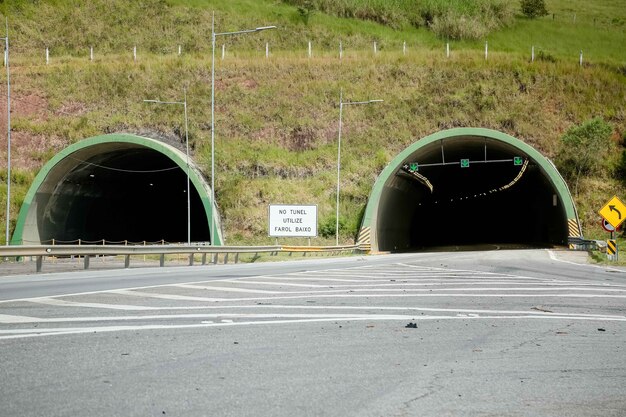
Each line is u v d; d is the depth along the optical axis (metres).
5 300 13.20
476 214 81.38
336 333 9.49
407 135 56.69
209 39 90.56
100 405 5.64
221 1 102.44
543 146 54.94
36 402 5.72
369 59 67.12
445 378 6.85
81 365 7.20
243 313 11.45
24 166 51.69
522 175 55.72
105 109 58.06
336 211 46.91
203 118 57.06
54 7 96.88
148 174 56.00
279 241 47.44
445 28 102.50
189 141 54.19
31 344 8.36
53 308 11.93
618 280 20.08
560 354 8.21
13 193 48.81
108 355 7.74
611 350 8.49
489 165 57.97
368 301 13.57
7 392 6.05
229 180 50.50
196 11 98.00
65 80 61.78
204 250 31.17
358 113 59.00
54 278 20.23
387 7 106.56
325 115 58.62
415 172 50.56
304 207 43.72
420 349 8.41
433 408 5.70
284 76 63.75
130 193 57.91
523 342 9.02
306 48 89.38
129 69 64.25
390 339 9.09
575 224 45.81
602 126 52.19
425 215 74.75
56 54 86.69
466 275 21.88
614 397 6.17
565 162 53.28
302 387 6.37
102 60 68.56
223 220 48.03
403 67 65.12
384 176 47.50
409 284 17.98
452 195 73.56
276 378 6.72
